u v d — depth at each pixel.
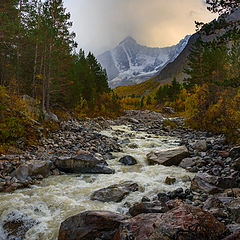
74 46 26.42
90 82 39.94
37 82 28.44
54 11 25.42
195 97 22.20
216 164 9.66
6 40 22.58
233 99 18.39
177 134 20.33
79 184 8.27
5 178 8.09
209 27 8.17
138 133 21.89
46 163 9.34
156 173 9.43
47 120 18.84
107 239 4.18
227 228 3.90
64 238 4.45
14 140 11.93
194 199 6.30
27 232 5.03
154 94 141.88
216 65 38.59
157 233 3.54
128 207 6.17
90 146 14.28
